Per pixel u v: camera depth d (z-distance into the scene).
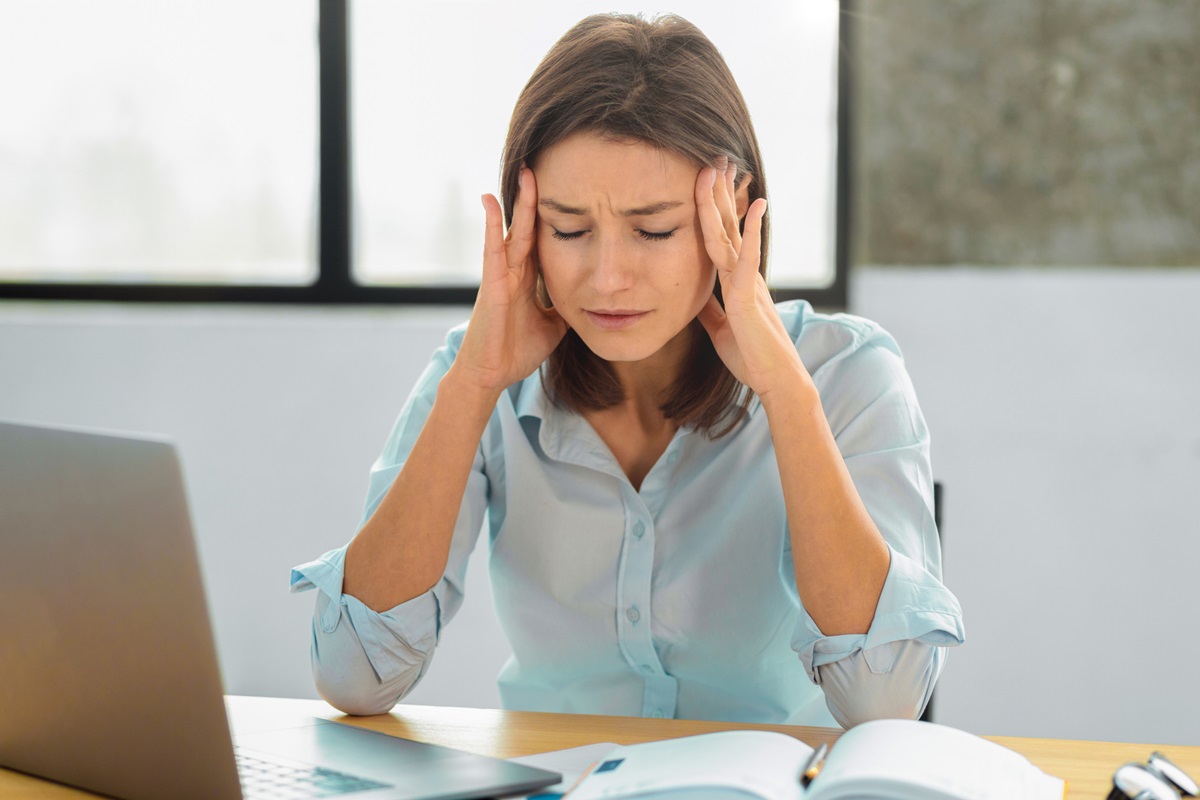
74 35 2.75
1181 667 2.39
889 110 2.44
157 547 0.75
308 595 2.62
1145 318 2.38
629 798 0.76
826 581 1.03
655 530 1.23
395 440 1.30
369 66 2.67
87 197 2.78
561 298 1.11
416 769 0.87
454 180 2.68
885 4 2.43
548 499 1.25
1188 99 2.36
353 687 1.09
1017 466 2.43
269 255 2.75
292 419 2.62
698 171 1.08
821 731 1.02
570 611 1.25
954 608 1.03
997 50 2.40
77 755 0.84
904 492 1.16
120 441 0.75
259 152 2.73
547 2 2.62
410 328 2.59
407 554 1.11
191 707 0.77
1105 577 2.41
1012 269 2.42
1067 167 2.39
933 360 2.45
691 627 1.22
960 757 0.79
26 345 2.69
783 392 1.06
